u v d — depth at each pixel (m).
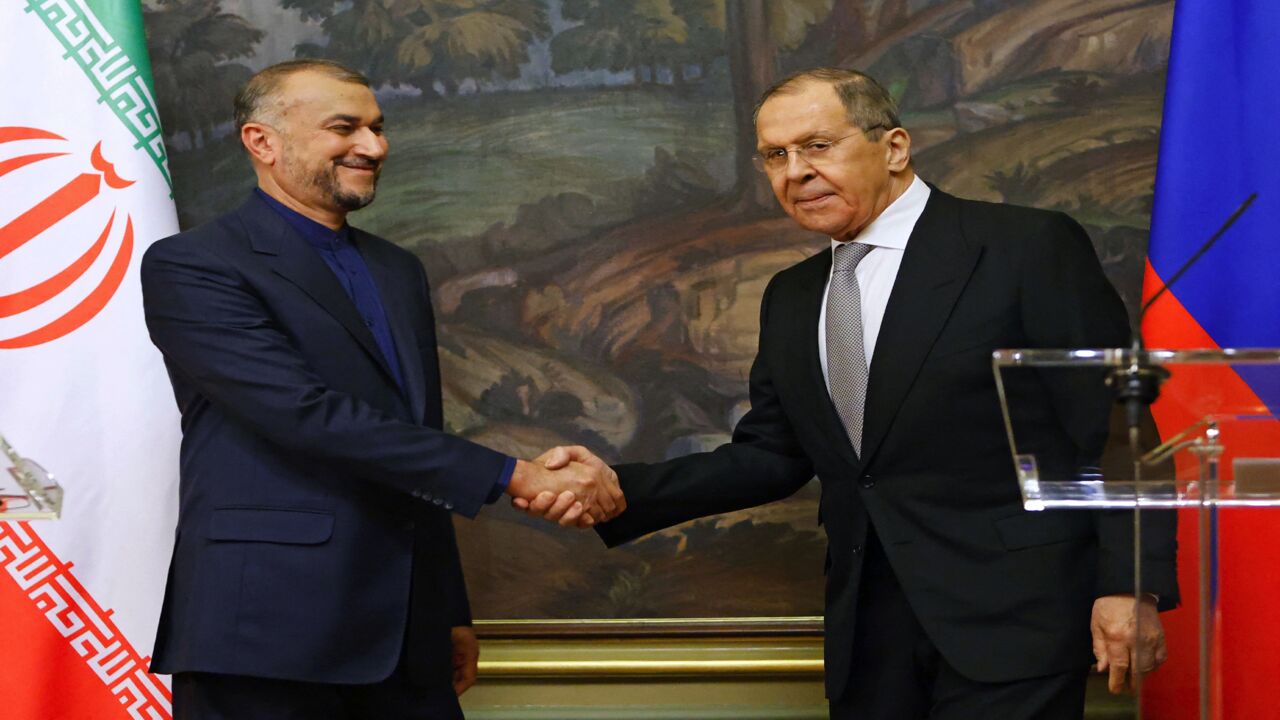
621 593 3.26
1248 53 2.90
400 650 2.38
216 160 3.28
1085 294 2.46
